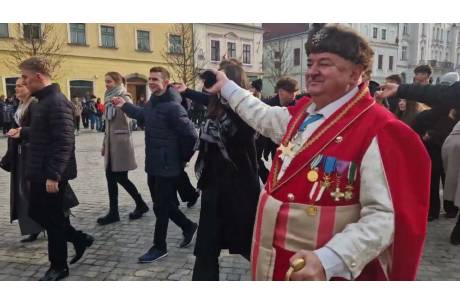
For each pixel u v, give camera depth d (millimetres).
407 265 1196
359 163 1244
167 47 26578
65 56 22828
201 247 2402
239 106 1872
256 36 31031
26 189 3660
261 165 5203
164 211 3426
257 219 1483
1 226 4422
